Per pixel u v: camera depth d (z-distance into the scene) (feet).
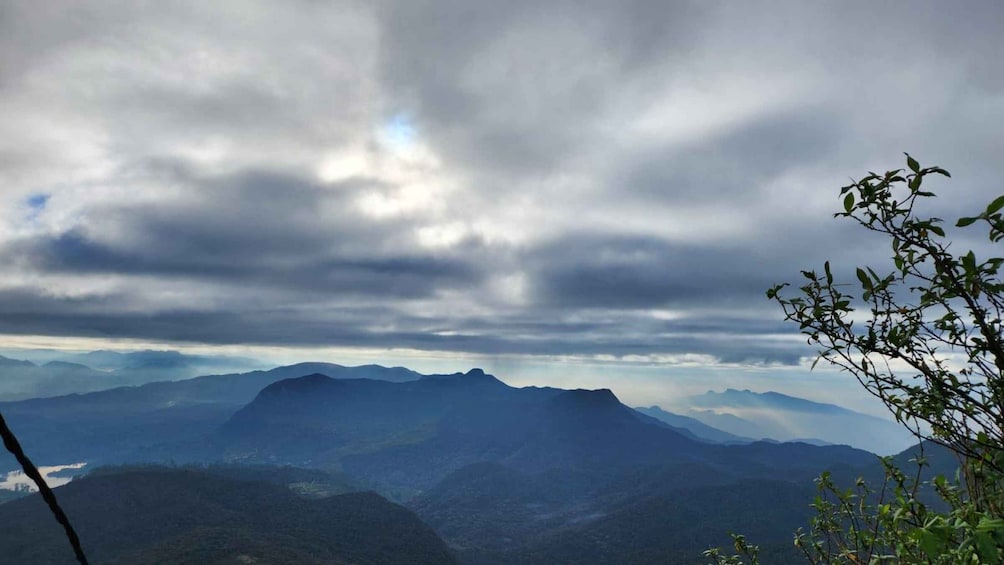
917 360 10.00
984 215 8.52
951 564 7.69
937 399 9.60
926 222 9.20
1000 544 6.18
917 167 9.30
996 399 9.39
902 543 9.48
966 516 7.60
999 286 8.79
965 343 9.70
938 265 9.34
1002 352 8.89
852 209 10.07
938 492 9.82
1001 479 9.36
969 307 9.23
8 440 4.75
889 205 9.64
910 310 10.13
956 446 9.71
